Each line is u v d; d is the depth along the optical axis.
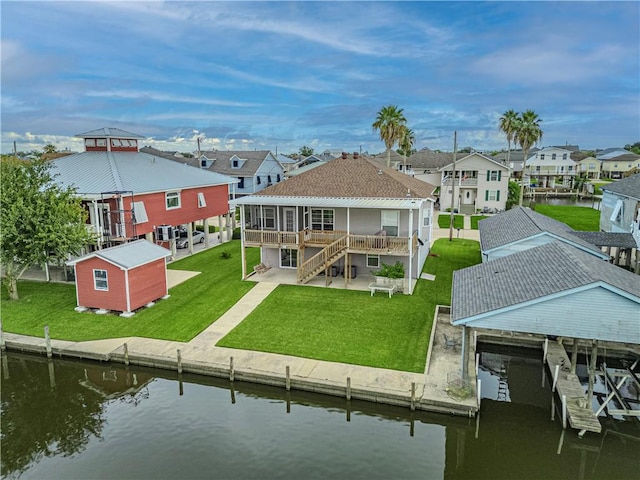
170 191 30.33
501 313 13.68
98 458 12.27
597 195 71.12
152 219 29.12
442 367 15.89
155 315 20.94
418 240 25.81
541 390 16.20
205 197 34.75
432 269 28.25
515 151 103.94
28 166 23.62
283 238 25.27
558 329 13.34
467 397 13.91
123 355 17.14
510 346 18.97
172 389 15.97
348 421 13.91
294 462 11.95
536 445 13.09
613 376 15.95
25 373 17.30
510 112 51.16
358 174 27.58
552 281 14.08
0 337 18.53
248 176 54.06
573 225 43.12
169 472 11.62
